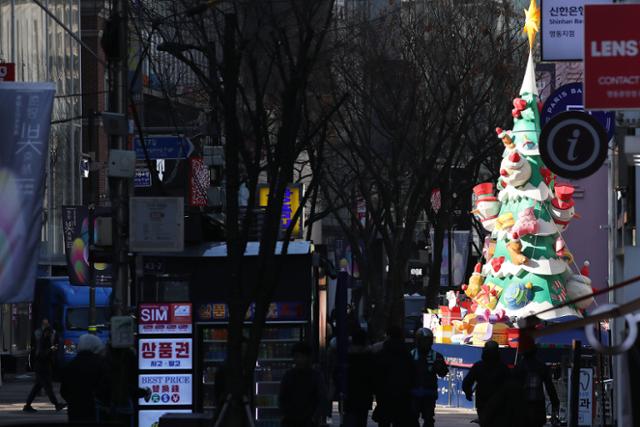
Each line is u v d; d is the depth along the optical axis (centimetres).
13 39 12681
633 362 3381
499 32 11038
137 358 5359
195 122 8744
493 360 4516
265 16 5253
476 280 9294
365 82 9131
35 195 4581
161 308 5369
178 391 5366
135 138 6581
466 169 9706
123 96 4812
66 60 14500
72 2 14700
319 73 8606
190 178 7081
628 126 4547
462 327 8819
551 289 8869
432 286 10100
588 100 3856
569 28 5759
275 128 8112
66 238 8881
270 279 3703
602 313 2698
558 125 5053
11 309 12338
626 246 5619
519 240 8900
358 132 9325
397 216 9438
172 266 5597
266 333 5572
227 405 3662
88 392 4222
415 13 9631
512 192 9012
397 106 9194
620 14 3859
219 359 5488
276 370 5559
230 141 3691
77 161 14850
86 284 8931
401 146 9275
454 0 9631
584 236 9981
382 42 9475
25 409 7819
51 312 10919
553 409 5319
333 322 7762
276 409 5547
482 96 9612
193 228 5566
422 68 9269
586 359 6969
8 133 4609
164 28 7475
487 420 3931
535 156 8938
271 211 3694
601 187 9981
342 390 5388
